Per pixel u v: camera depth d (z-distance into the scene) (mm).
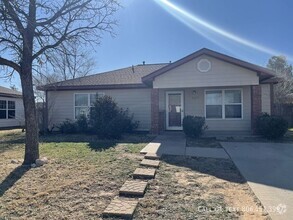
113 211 4469
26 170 7176
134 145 10984
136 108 16641
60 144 11531
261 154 9305
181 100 16281
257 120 13672
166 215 4426
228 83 13742
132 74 18750
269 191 5516
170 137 13547
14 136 16297
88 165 7578
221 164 7914
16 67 8047
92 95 17312
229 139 12797
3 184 6082
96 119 14023
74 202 5004
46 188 5766
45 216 4457
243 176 6645
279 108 21547
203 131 14195
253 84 13547
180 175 6738
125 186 5625
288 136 13773
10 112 25422
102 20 8953
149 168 7156
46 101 17672
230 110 15609
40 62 8953
